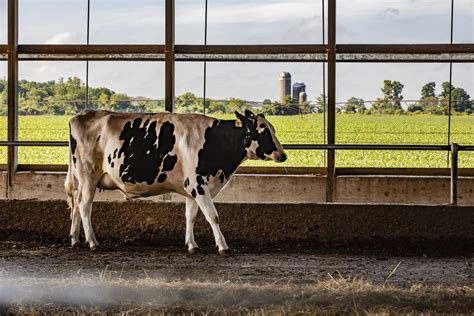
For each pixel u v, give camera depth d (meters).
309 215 11.29
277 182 14.59
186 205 11.10
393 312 7.32
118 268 9.71
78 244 11.31
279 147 10.86
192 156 10.87
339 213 11.26
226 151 10.87
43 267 9.75
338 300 7.68
